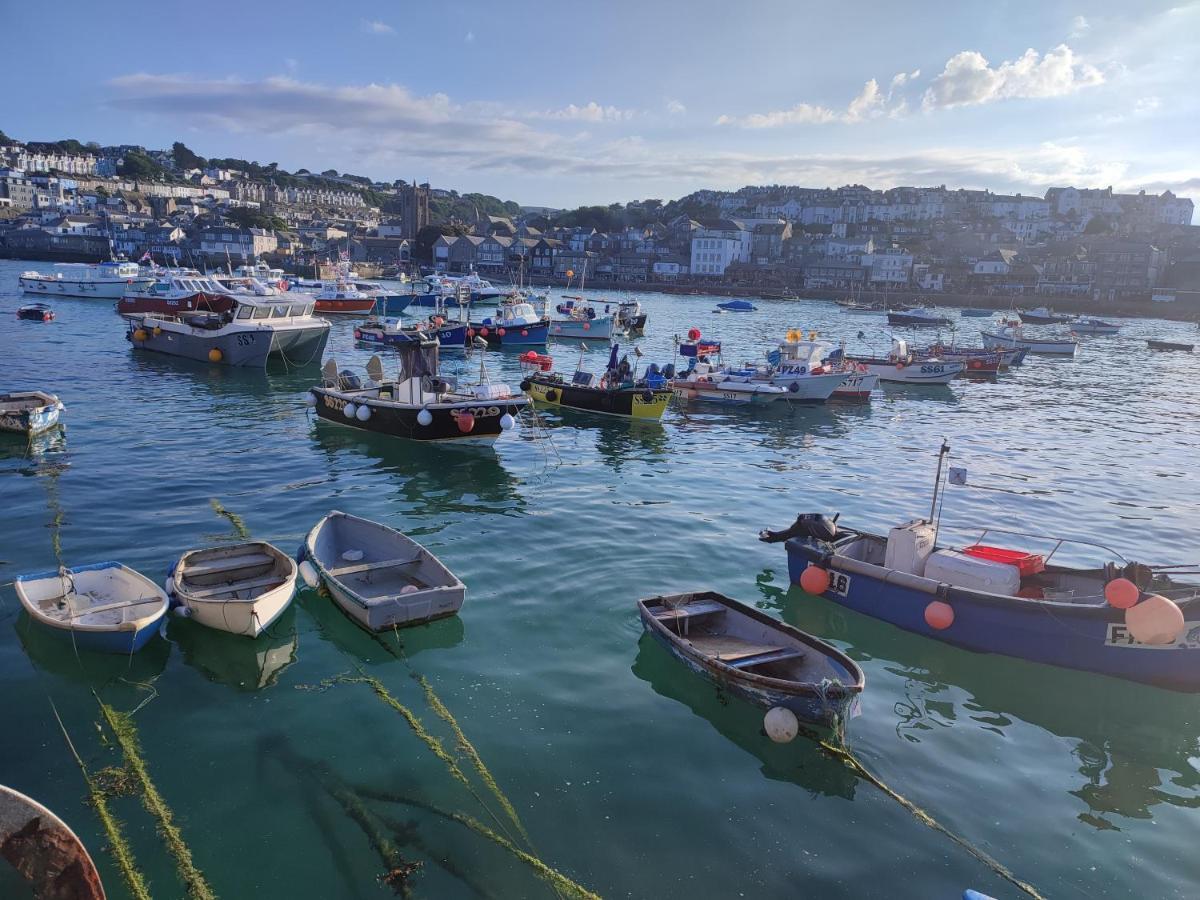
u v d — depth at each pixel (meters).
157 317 43.66
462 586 12.62
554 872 7.66
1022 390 44.69
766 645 11.66
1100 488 23.30
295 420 28.28
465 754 9.43
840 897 7.53
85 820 8.20
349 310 72.38
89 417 27.33
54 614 11.72
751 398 35.31
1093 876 7.98
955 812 8.85
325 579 13.04
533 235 190.12
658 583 14.67
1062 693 11.56
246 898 7.28
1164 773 9.77
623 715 10.38
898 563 13.78
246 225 182.62
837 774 9.41
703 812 8.62
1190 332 100.50
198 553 13.33
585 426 29.58
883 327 90.75
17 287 86.94
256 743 9.56
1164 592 11.97
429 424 24.34
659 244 184.62
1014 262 150.50
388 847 7.92
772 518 18.86
